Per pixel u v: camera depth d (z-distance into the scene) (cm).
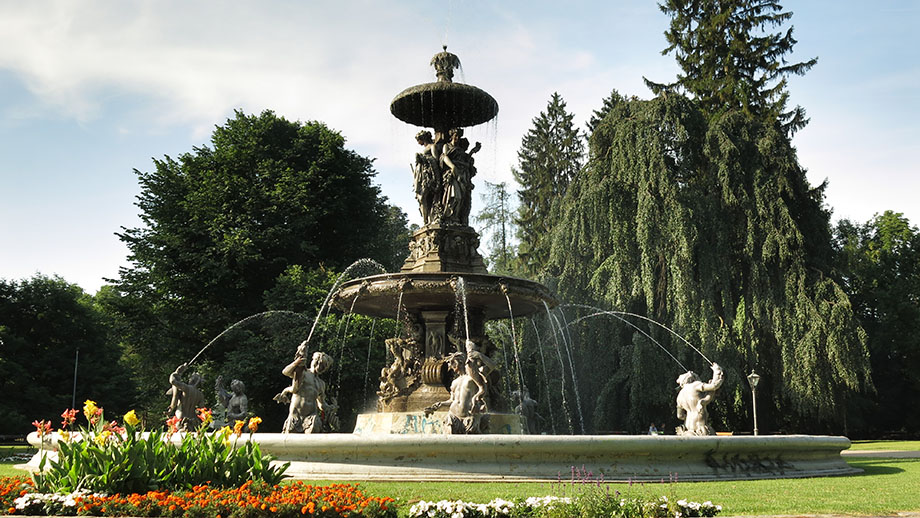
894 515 706
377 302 1476
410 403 1428
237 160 3516
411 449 988
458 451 983
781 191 3234
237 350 3123
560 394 3366
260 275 3456
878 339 4638
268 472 823
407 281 1355
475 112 1559
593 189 3334
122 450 769
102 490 749
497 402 1432
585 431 3322
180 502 672
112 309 3456
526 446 983
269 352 3062
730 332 3095
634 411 3166
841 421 3228
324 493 706
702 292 3067
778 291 3117
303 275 3183
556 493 820
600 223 3312
